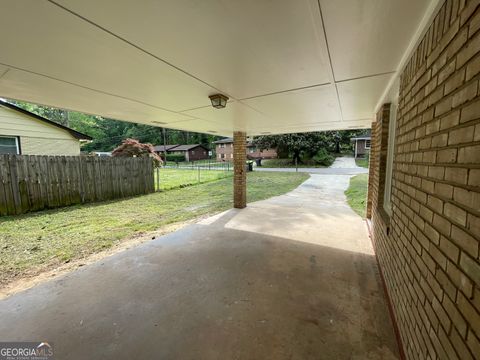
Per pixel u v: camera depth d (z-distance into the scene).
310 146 20.56
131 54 1.56
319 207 6.10
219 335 1.77
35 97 2.60
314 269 2.79
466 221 0.83
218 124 4.73
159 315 2.00
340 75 1.96
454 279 0.91
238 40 1.38
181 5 1.05
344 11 1.10
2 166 4.99
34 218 4.97
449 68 1.00
